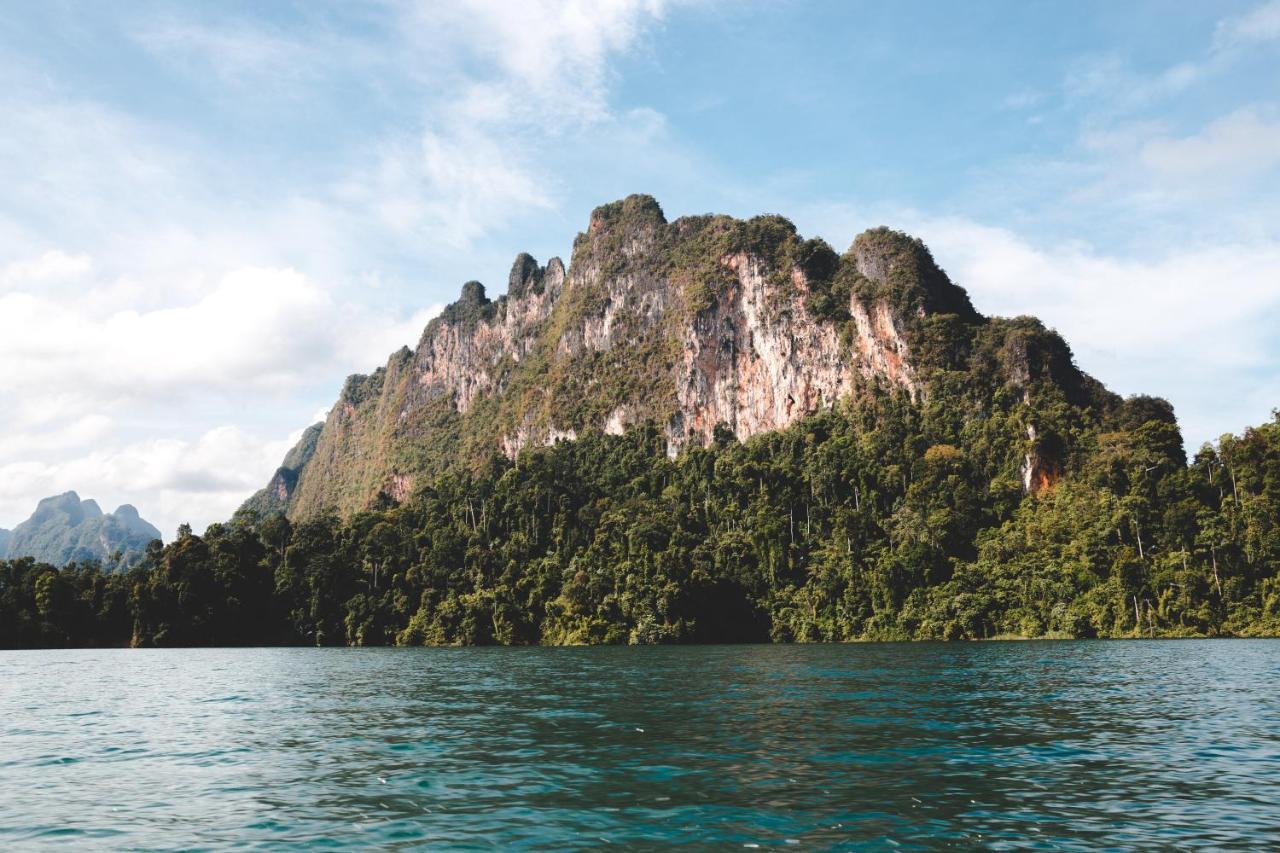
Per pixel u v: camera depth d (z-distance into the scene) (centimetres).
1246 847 1886
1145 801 2289
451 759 3014
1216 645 9306
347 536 17338
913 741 3247
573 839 1994
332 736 3609
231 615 15150
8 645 14012
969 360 19350
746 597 14762
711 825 2092
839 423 19875
